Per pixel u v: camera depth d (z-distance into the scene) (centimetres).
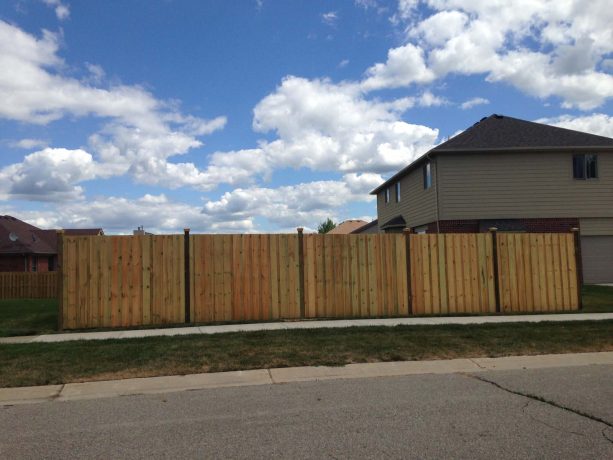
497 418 581
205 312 1277
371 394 696
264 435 535
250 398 685
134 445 513
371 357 909
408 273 1377
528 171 2445
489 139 2494
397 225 2998
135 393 723
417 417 588
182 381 780
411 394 693
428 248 1388
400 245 1377
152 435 542
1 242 3566
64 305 1214
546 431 535
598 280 2462
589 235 2461
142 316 1246
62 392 730
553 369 842
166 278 1263
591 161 2478
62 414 627
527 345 996
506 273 1417
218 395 705
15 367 839
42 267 3791
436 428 548
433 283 1385
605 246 2473
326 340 1022
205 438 530
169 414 620
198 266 1280
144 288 1252
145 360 880
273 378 795
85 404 673
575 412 602
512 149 2406
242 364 861
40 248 3725
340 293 1338
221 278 1289
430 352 945
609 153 2480
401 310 1366
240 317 1291
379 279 1361
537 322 1206
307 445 504
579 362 891
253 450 493
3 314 1521
